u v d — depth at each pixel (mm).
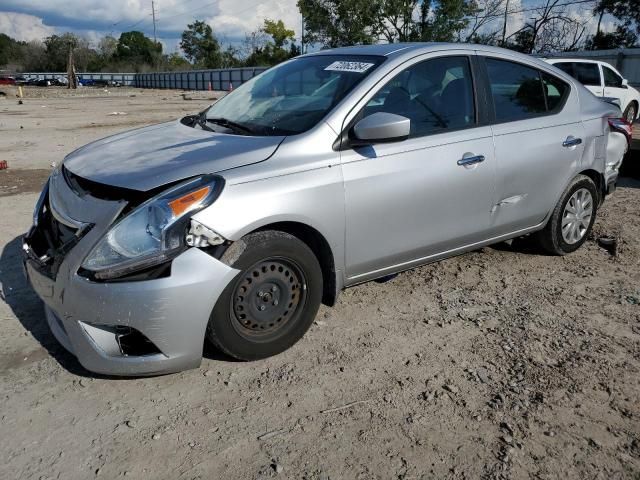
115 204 2740
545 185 4352
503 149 3982
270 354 3164
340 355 3248
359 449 2498
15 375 3010
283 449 2494
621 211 6305
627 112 14938
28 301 3854
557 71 4617
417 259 3764
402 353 3279
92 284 2623
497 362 3189
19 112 24031
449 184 3680
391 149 3432
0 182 7906
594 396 2881
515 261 4734
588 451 2496
